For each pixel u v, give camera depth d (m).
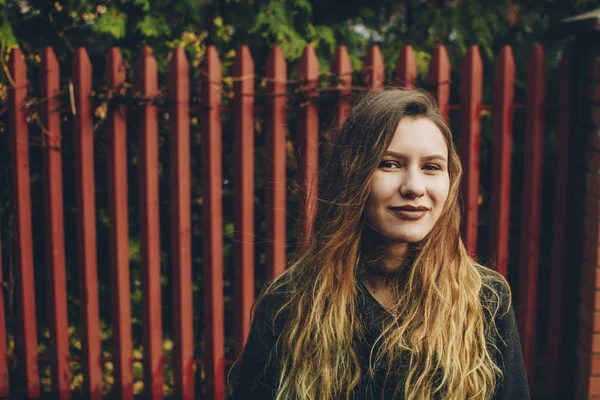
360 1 4.19
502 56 3.22
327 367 1.54
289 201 3.73
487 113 3.89
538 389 3.77
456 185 1.59
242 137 3.25
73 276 3.94
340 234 1.53
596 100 3.05
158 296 3.36
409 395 1.50
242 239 3.30
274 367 1.60
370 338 1.54
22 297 3.38
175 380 3.39
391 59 4.01
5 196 3.72
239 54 3.23
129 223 3.95
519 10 4.22
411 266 1.58
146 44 3.89
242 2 3.89
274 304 1.63
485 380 1.54
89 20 3.80
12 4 3.72
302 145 3.25
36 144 3.33
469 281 1.58
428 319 1.53
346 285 1.55
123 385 3.38
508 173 3.26
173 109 3.24
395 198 1.45
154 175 3.29
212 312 3.34
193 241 3.95
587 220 3.15
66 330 3.40
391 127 1.45
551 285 3.34
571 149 3.26
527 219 3.30
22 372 3.43
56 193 3.32
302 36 4.00
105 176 3.84
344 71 3.21
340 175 1.56
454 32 4.12
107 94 3.24
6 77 3.53
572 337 3.32
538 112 3.24
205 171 3.28
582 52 3.17
